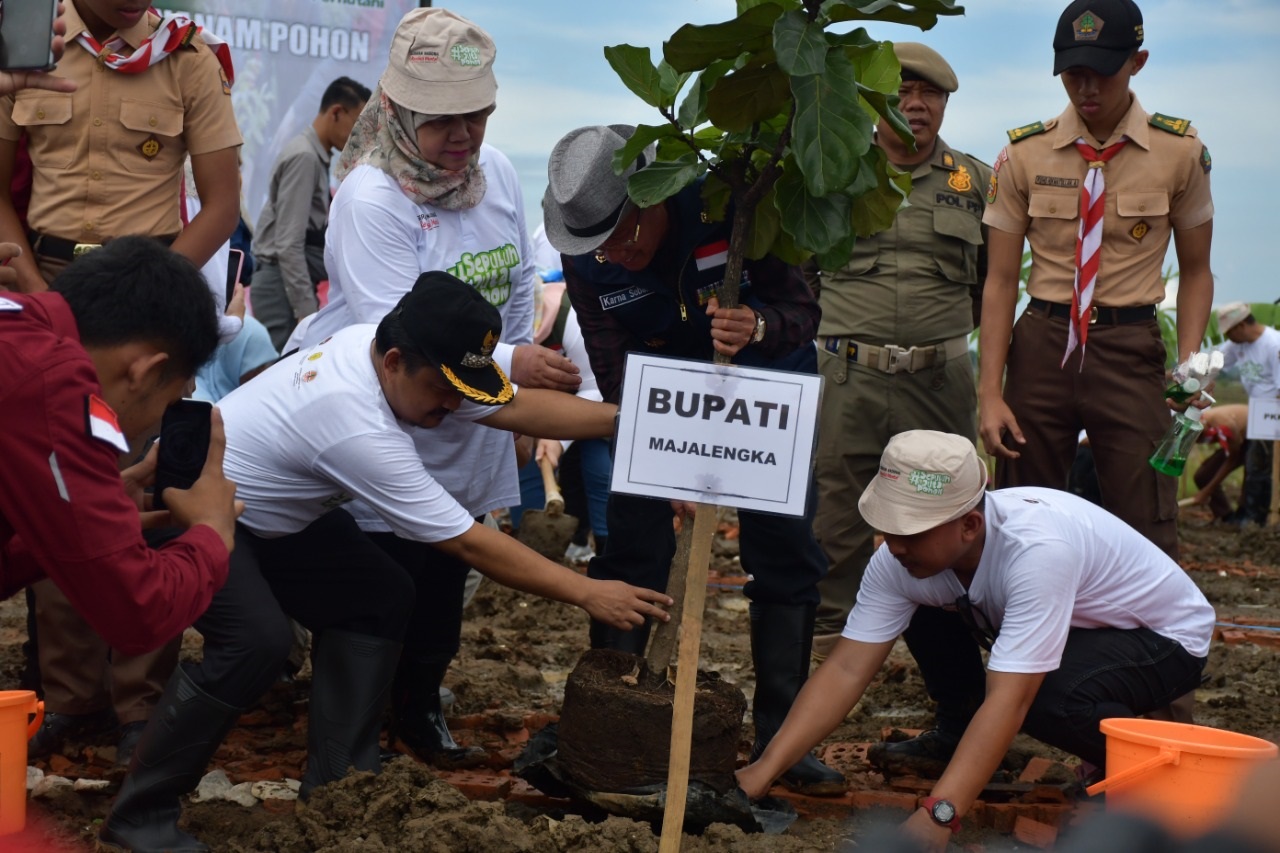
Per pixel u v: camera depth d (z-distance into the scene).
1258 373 11.23
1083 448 9.18
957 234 5.40
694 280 3.86
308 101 8.12
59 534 2.57
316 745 3.61
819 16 3.24
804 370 3.91
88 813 3.66
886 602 3.81
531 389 3.79
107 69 4.07
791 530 3.98
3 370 2.49
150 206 4.19
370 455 3.38
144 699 4.02
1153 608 3.82
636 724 3.38
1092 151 4.84
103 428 2.57
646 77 3.40
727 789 3.46
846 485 5.45
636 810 3.38
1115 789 3.12
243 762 4.20
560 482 8.18
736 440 3.12
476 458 4.18
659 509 4.16
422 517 3.42
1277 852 2.85
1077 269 4.82
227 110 4.31
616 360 4.04
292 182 7.11
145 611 2.68
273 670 3.40
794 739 3.70
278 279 7.30
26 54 3.32
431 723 4.27
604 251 3.80
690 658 3.14
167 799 3.36
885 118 3.42
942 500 3.46
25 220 4.24
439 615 4.21
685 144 3.52
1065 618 3.50
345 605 3.61
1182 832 2.90
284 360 3.72
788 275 3.86
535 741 3.86
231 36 7.96
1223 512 11.91
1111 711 3.70
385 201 3.98
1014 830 3.80
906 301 5.39
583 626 6.73
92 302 2.67
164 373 2.77
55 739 4.17
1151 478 4.84
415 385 3.39
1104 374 4.84
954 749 4.28
